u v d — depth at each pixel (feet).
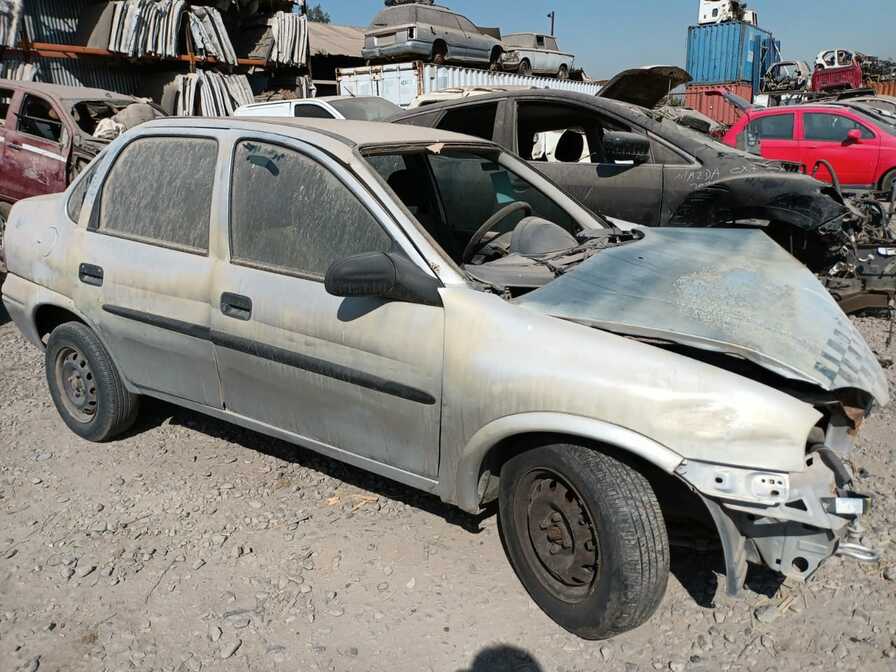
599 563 8.27
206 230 11.32
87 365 13.46
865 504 7.28
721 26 72.43
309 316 10.03
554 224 12.14
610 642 8.70
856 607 9.11
